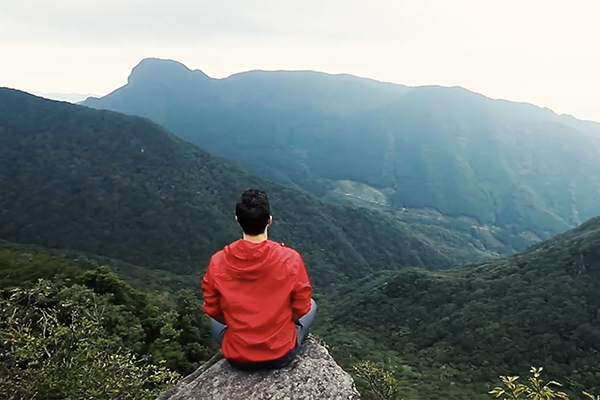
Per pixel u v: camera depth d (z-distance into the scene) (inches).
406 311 1984.5
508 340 1523.1
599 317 1508.4
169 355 660.7
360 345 1656.0
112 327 619.8
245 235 113.1
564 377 1314.0
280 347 114.7
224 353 118.9
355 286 2689.5
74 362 285.1
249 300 111.2
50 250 2284.7
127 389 306.3
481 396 1223.5
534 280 1847.9
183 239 3002.0
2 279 709.9
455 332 1697.8
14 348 276.1
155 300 930.7
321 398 119.0
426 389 1268.5
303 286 113.7
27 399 260.5
